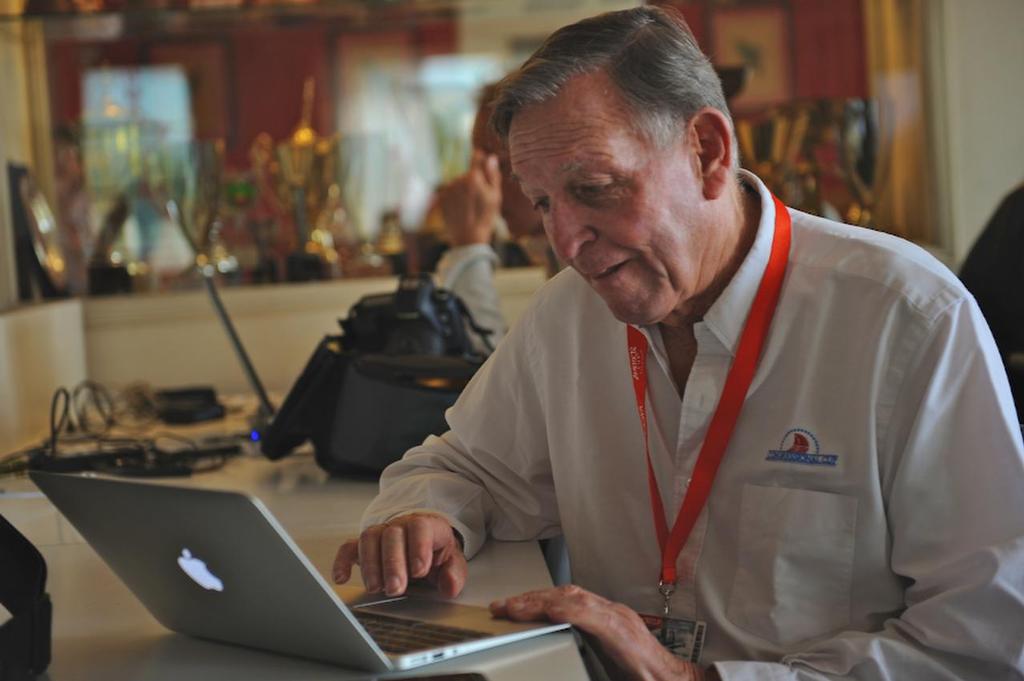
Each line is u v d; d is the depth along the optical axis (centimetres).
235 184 390
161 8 354
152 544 126
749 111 406
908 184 399
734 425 152
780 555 148
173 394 333
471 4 366
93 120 379
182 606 133
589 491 165
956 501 138
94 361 366
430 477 171
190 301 371
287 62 393
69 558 177
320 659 126
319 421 236
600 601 135
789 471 148
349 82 395
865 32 402
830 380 147
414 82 394
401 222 395
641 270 142
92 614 148
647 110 137
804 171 393
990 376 139
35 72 374
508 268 382
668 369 159
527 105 137
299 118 395
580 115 136
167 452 258
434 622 134
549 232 142
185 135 390
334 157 389
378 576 145
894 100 399
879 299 145
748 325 150
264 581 119
